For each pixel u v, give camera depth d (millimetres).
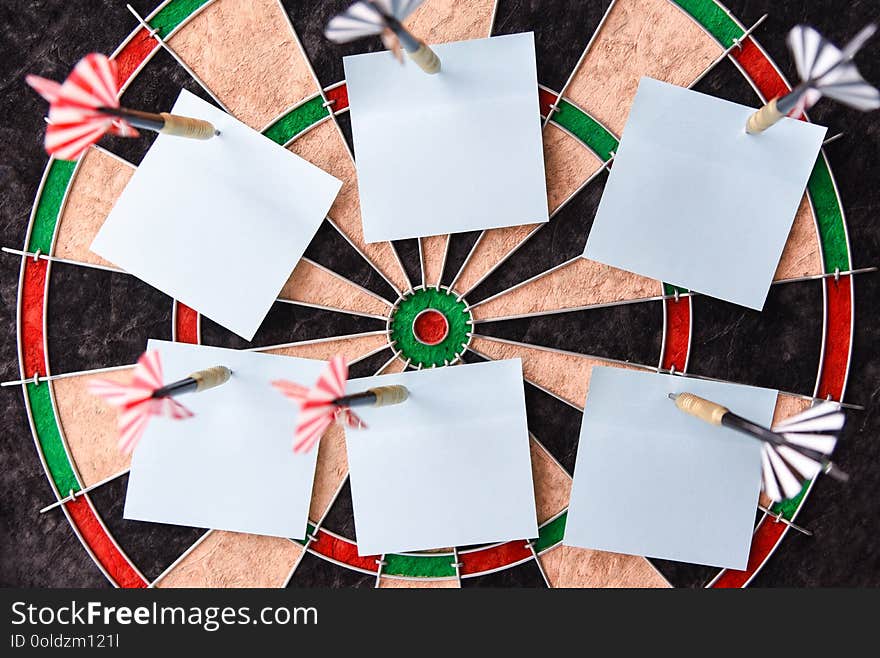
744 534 351
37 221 367
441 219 352
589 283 358
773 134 346
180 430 359
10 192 368
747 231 347
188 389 314
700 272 349
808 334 356
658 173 347
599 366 350
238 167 354
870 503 358
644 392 350
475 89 350
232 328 354
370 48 362
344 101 360
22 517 369
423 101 351
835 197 356
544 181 349
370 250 361
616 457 351
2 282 369
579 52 359
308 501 356
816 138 346
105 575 368
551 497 359
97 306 366
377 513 354
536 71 352
